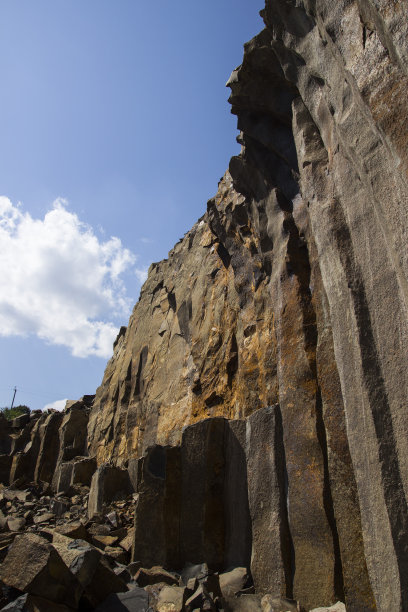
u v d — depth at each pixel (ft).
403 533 11.93
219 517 21.49
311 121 22.31
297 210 25.31
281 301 23.36
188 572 20.16
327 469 17.63
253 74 25.80
